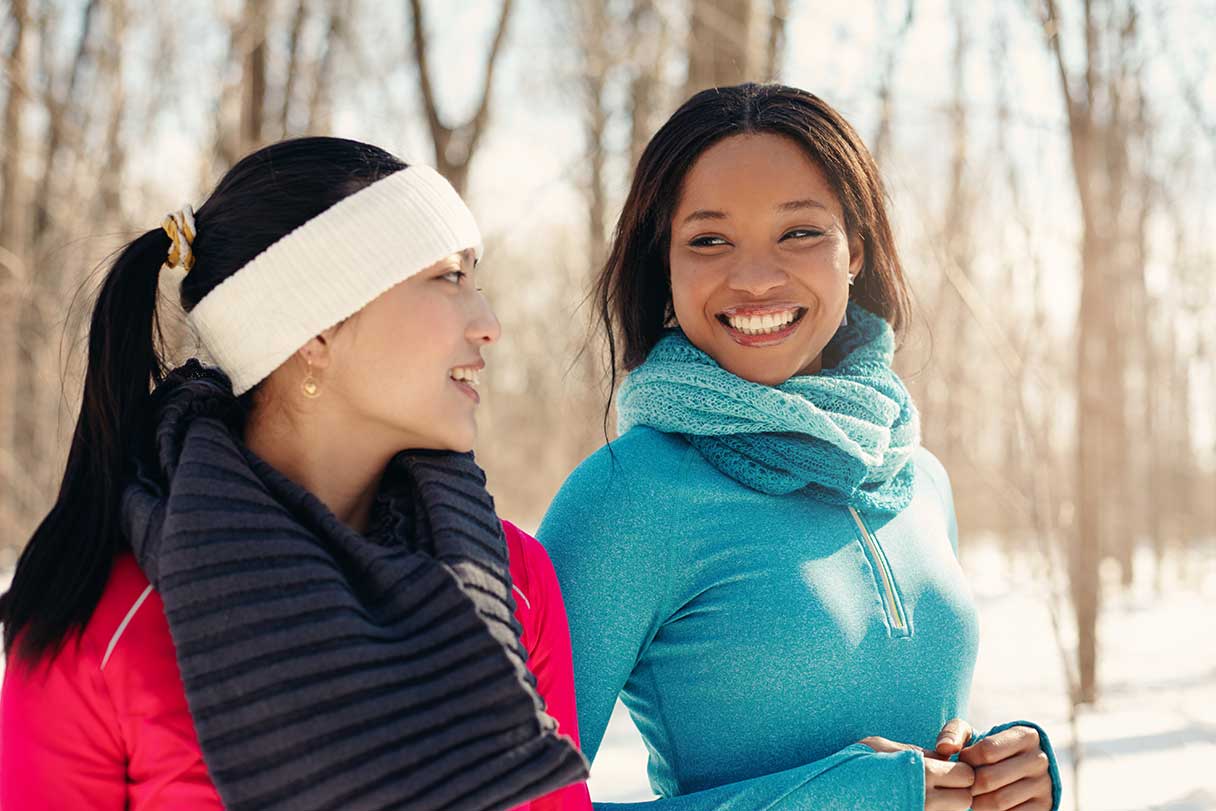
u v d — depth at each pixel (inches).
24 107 304.0
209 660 45.9
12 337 330.0
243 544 47.6
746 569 63.1
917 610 65.8
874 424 68.1
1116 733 178.5
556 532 65.2
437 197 54.2
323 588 47.3
